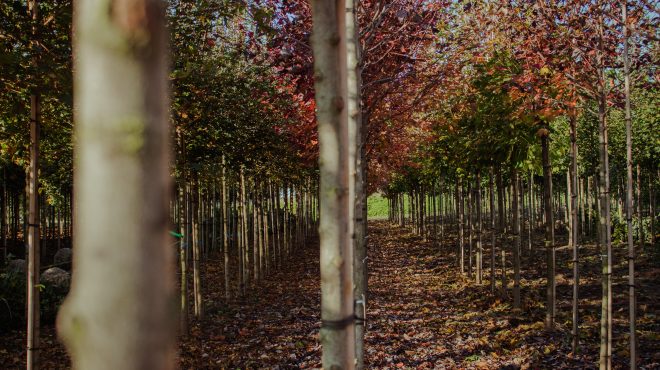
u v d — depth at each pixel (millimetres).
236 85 6992
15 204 16953
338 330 1362
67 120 4988
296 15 6699
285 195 17719
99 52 573
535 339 6766
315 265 15953
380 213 49562
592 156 14328
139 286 560
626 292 9195
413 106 7195
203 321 8633
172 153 6855
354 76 3230
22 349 7250
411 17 6262
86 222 565
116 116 565
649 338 6414
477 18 6141
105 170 561
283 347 7078
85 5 585
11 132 4816
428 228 23719
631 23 4422
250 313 9367
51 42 3891
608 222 5008
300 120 8547
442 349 6570
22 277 9055
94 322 547
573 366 5613
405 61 6742
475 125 8352
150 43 588
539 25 5090
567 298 9273
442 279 12797
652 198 14961
